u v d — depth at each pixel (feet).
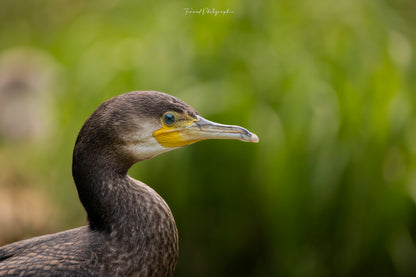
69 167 28.68
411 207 25.66
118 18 32.68
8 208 27.68
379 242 25.52
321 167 25.00
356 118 25.40
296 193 25.08
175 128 15.58
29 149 42.55
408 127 25.89
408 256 25.66
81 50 32.32
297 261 25.61
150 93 15.72
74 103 29.48
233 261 26.25
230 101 25.75
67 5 42.37
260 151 25.14
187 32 27.99
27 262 14.53
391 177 25.44
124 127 15.11
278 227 25.34
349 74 26.32
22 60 48.06
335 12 28.43
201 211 25.95
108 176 15.19
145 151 15.52
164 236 15.20
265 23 28.02
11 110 46.21
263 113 25.62
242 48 27.22
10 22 47.70
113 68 28.50
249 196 25.61
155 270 15.12
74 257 14.58
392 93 26.07
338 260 25.61
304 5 28.84
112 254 14.76
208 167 25.62
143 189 15.44
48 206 28.86
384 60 26.68
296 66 26.61
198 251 26.20
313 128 25.17
